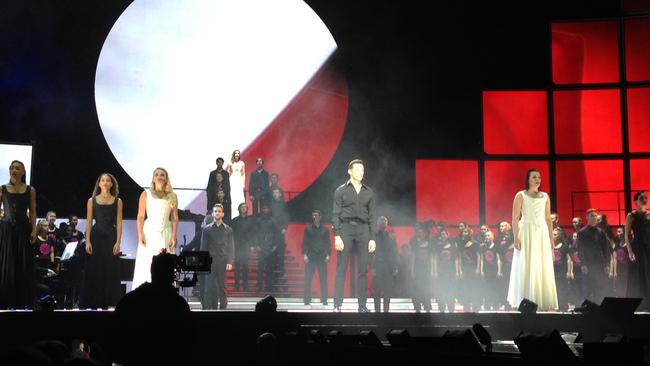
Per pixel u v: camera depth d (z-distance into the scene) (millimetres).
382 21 18984
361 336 5656
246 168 18969
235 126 19016
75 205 18172
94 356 5586
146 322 4621
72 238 13625
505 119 18516
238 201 16344
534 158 18406
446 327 8031
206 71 19000
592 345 4246
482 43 18656
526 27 18500
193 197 18766
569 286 12555
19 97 18172
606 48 18281
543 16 18438
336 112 18953
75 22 18531
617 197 18031
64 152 18281
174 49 18922
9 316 7477
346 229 9258
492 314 8039
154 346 4609
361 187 9391
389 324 7965
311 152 18984
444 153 18609
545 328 7895
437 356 4887
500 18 18609
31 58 18297
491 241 12617
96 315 7566
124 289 12391
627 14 18000
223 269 11289
